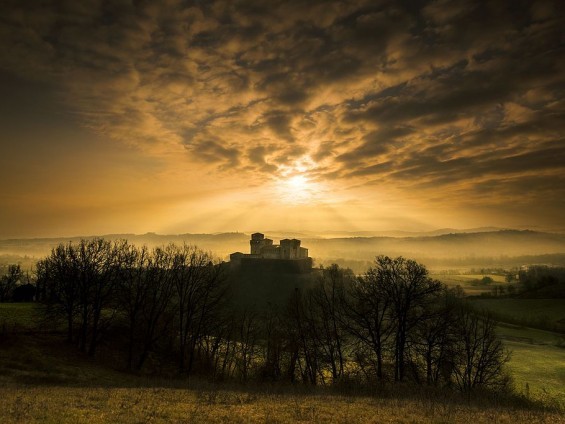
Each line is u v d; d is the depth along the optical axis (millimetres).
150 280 51500
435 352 42438
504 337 81750
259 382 40594
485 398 28172
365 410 19656
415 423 17016
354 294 45625
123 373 42656
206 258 58219
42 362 38656
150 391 25594
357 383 32844
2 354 38375
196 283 54188
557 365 62094
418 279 42250
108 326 52250
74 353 44750
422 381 40438
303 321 50031
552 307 108000
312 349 48125
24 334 45875
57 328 51375
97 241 55375
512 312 103938
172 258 55062
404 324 41531
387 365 43781
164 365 50719
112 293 50938
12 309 55906
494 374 45906
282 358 49969
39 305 55531
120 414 17875
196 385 31922
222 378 46844
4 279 96562
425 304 42250
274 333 52281
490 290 168125
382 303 44094
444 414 18828
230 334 56250
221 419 17297
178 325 56219
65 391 24938
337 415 18312
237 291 122125
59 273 50094
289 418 17594
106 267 50938
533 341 78812
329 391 29734
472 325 50156
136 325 53156
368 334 44062
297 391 29438
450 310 43844
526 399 30859
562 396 46406
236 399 22359
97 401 21000
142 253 54844
